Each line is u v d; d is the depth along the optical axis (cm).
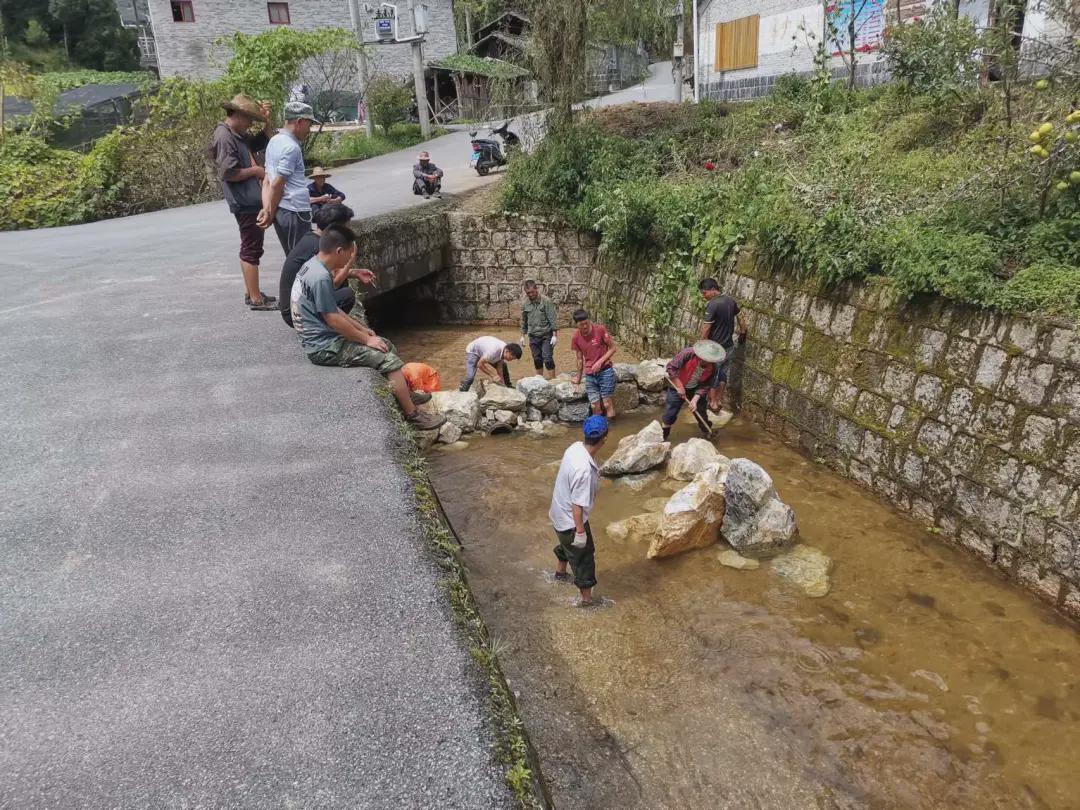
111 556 307
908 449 634
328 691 238
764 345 843
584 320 867
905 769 392
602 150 1334
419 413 543
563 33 1286
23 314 644
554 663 479
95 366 517
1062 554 500
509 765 215
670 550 596
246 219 623
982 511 562
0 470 374
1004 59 733
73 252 949
